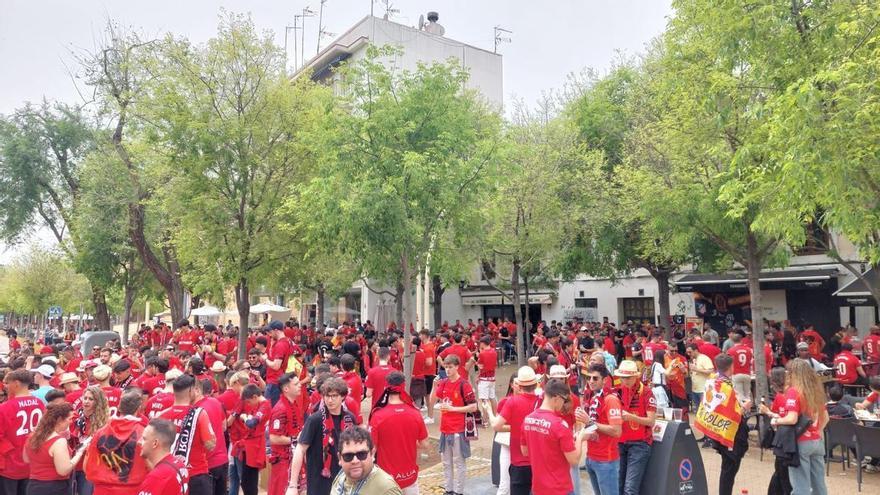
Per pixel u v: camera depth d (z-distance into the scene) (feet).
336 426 19.35
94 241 86.02
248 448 23.85
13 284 158.51
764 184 27.78
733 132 36.96
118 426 17.16
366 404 52.31
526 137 61.05
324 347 53.72
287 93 51.90
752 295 39.73
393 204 35.24
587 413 21.94
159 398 24.76
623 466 22.77
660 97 43.42
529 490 20.35
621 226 60.39
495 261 67.51
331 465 19.03
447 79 40.88
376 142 38.11
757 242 43.11
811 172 23.63
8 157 94.12
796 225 27.02
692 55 38.58
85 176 81.61
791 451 22.24
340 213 36.65
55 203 97.96
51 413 18.84
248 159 49.24
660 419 23.15
